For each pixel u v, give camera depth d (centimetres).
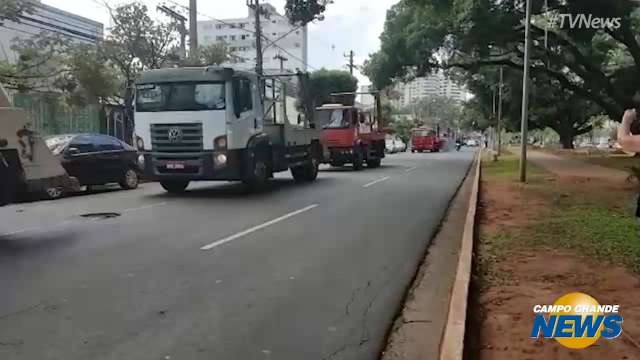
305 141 1905
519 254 756
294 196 1484
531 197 1364
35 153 966
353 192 1587
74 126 2361
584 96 2784
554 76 2770
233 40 6278
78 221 1083
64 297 603
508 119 5138
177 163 1434
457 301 541
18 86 1912
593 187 1548
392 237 934
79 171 1570
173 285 648
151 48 2397
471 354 441
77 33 2412
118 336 495
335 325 527
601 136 9256
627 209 1104
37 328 514
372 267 738
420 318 554
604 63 3622
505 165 2688
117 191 1677
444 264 768
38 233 962
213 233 953
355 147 2525
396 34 2595
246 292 623
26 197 956
